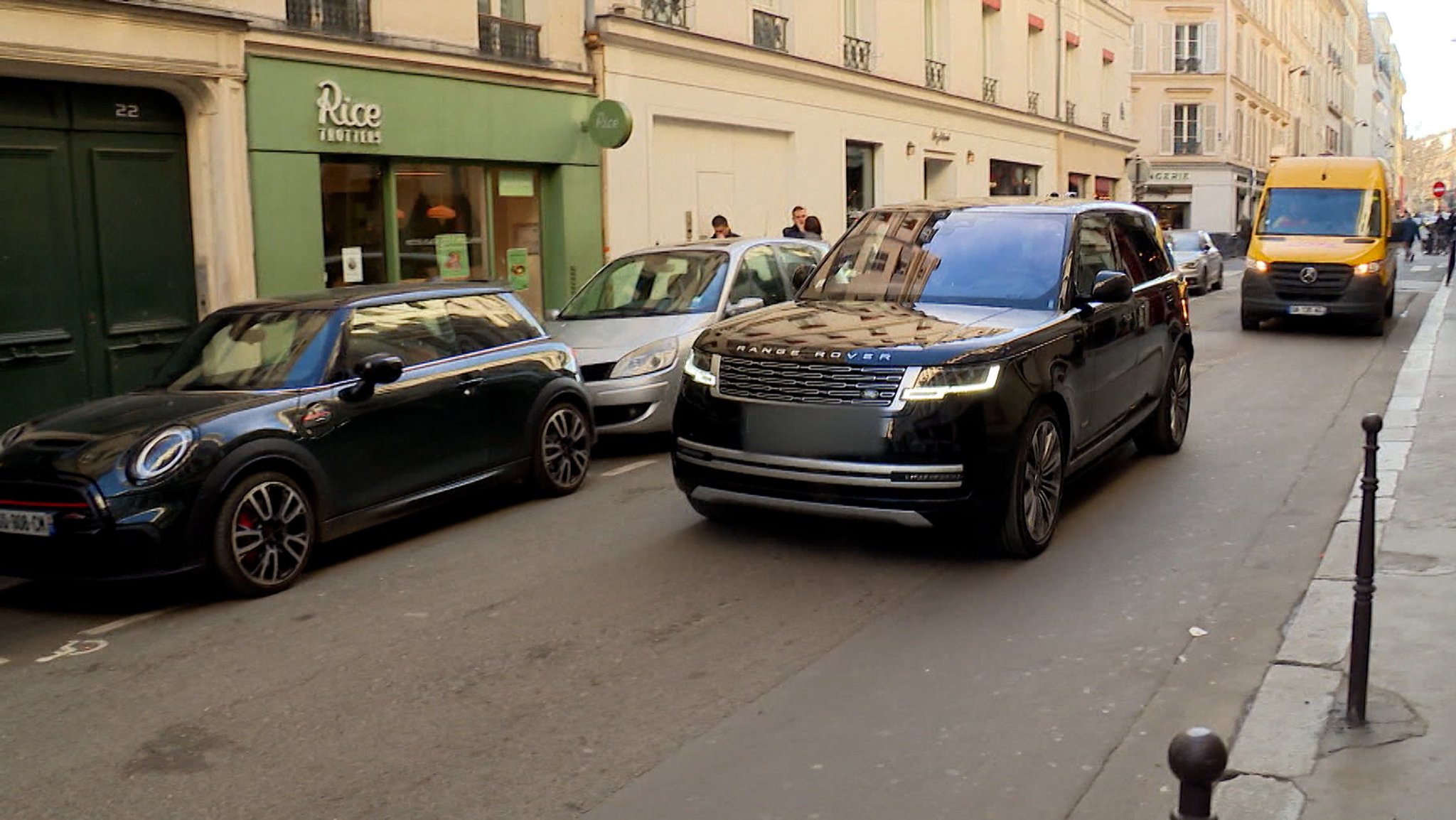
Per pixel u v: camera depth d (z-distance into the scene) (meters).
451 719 4.83
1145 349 8.73
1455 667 4.88
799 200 20.97
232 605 6.45
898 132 24.36
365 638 5.83
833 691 4.99
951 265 7.92
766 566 6.76
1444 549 6.50
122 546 6.07
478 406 8.00
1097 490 8.39
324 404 6.96
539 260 16.08
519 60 14.95
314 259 12.49
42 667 5.64
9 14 9.57
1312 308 18.28
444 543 7.58
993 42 28.95
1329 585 6.02
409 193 13.92
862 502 6.46
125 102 11.02
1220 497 8.08
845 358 6.49
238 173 11.63
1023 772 4.23
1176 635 5.52
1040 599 6.09
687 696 4.98
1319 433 10.16
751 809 4.02
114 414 6.71
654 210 17.61
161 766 4.50
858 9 22.91
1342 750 4.22
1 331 10.09
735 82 18.98
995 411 6.43
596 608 6.13
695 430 6.98
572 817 4.00
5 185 10.09
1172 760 2.18
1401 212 74.88
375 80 13.02
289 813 4.09
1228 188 52.16
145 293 11.24
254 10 11.61
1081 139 35.47
